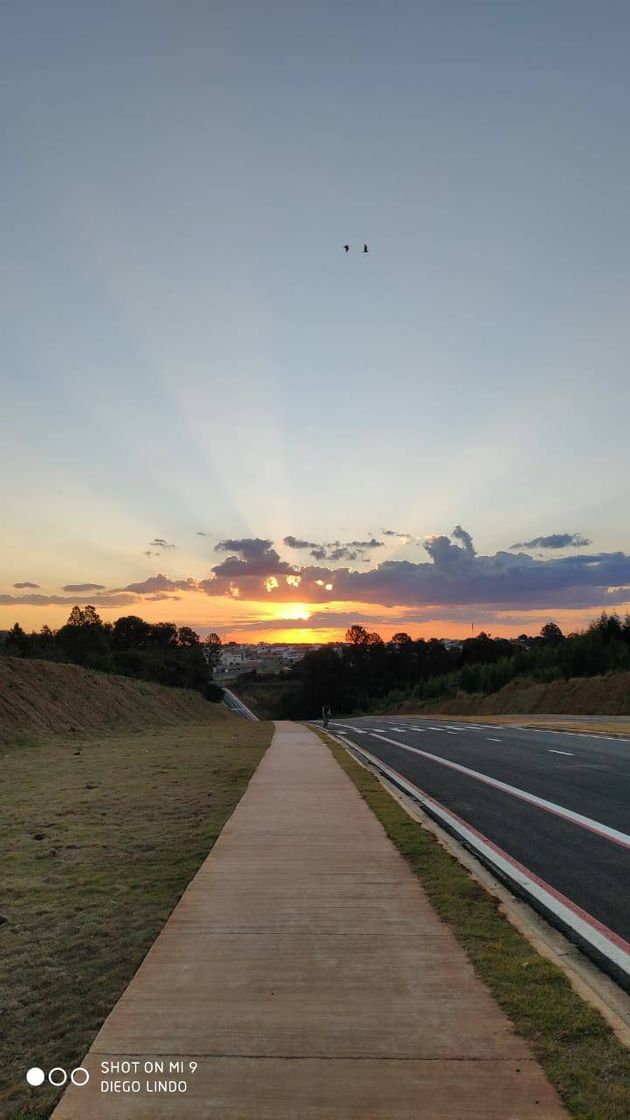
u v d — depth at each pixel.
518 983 4.53
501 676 67.00
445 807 11.20
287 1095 3.36
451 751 20.39
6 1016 4.25
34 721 25.55
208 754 19.73
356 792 12.12
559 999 4.32
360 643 151.12
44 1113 3.32
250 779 13.90
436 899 6.19
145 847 8.34
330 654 134.62
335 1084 3.44
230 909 5.95
